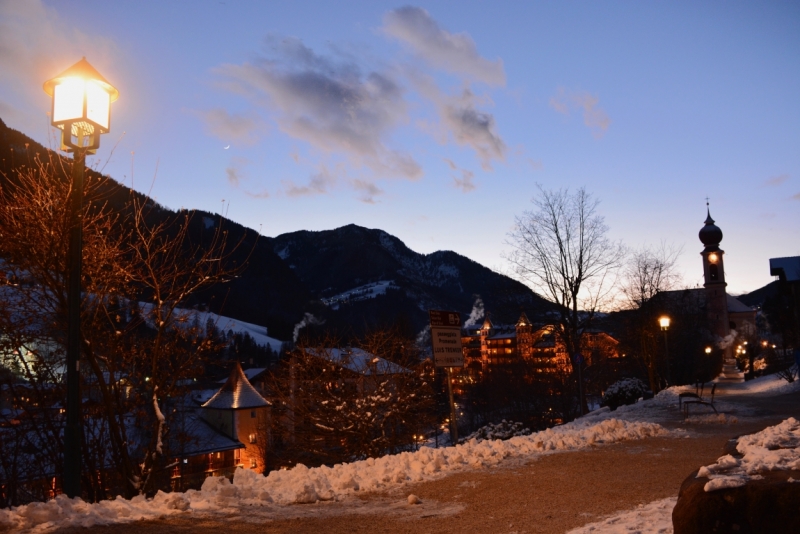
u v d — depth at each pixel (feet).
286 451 88.28
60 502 22.07
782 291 251.60
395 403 75.92
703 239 383.04
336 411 74.74
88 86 27.12
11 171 31.76
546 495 26.18
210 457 128.57
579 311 108.88
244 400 141.18
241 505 24.58
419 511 23.94
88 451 37.81
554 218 107.65
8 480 36.68
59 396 36.88
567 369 142.31
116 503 23.20
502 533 20.74
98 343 37.11
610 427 45.14
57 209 31.76
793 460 17.16
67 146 27.22
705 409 66.74
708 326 199.82
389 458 35.42
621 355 162.71
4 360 35.78
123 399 39.78
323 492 26.22
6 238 30.96
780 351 288.10
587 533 19.40
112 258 35.58
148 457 36.47
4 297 34.24
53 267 32.91
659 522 19.61
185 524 21.34
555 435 43.04
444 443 122.62
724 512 14.26
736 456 19.70
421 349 94.32
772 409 67.26
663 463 33.06
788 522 13.61
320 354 78.84
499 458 35.14
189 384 45.01
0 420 36.19
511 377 185.68
